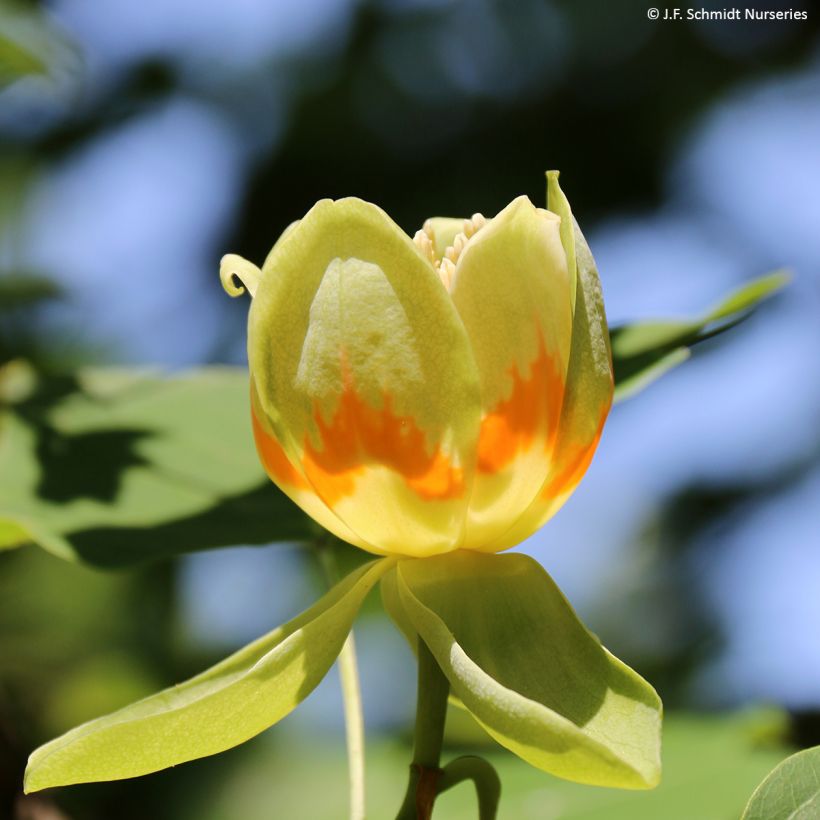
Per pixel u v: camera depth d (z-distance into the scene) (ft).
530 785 2.46
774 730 2.54
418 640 2.08
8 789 2.37
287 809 3.82
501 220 2.04
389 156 5.20
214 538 2.35
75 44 3.62
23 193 5.28
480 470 2.06
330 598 2.07
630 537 5.24
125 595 4.66
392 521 2.07
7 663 4.47
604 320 2.07
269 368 2.05
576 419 2.06
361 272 2.03
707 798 2.46
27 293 3.81
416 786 2.07
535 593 2.07
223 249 5.20
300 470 2.07
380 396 2.04
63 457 2.43
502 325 2.04
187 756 2.03
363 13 5.34
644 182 5.21
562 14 5.29
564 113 5.21
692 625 4.91
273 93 5.33
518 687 2.04
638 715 2.02
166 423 2.46
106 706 4.49
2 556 4.55
